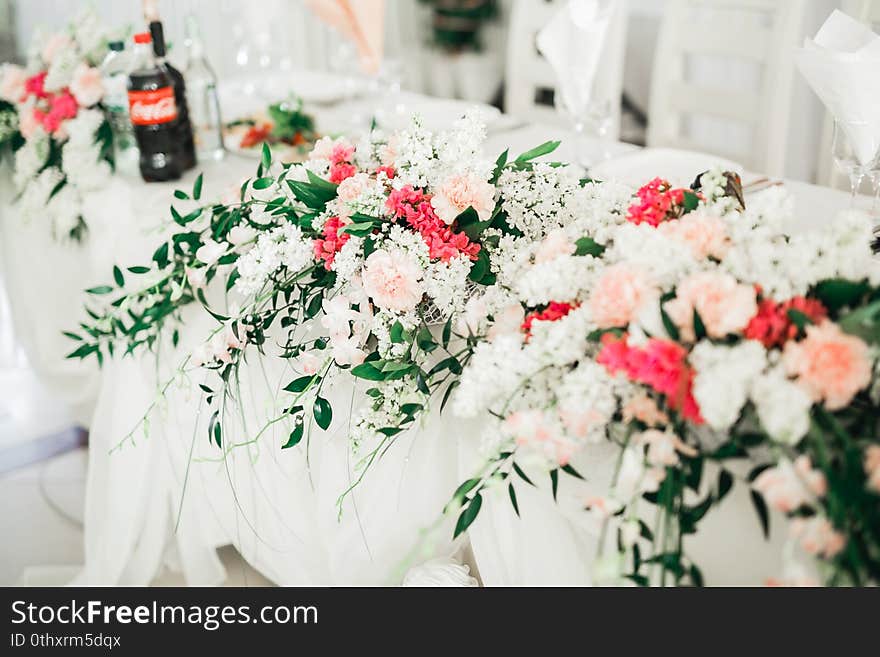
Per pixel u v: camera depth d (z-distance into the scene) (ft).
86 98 5.35
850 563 2.28
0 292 9.43
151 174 5.32
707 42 6.85
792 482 2.24
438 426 3.73
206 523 5.12
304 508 4.55
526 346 2.83
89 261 5.93
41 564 5.82
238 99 7.16
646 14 10.63
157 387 4.70
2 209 6.66
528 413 2.64
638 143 10.66
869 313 2.37
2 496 6.62
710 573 2.77
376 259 3.26
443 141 3.51
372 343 3.75
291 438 3.81
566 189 3.43
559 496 3.12
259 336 4.02
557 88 5.14
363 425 3.53
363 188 3.45
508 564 3.61
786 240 2.81
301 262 3.64
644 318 2.55
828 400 2.35
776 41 6.34
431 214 3.33
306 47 10.43
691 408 2.46
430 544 2.82
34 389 8.21
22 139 6.04
